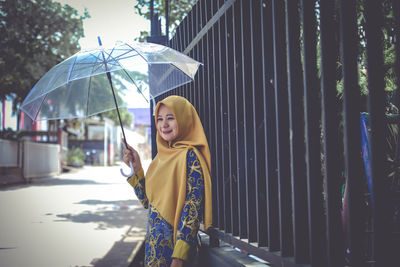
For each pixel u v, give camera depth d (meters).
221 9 2.51
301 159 1.64
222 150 2.54
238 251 2.57
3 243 5.15
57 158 26.55
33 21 17.25
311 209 1.54
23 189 14.68
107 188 14.95
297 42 1.66
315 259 1.54
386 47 2.03
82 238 5.45
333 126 1.42
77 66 2.41
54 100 2.86
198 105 3.09
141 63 2.32
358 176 1.32
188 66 2.69
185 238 2.05
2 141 17.02
